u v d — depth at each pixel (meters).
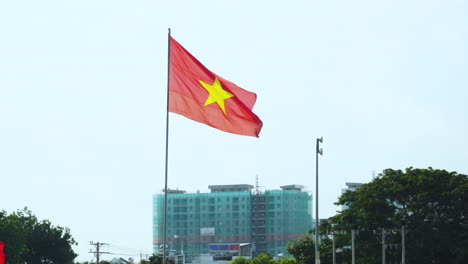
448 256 92.25
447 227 91.06
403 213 93.38
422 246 91.44
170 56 31.80
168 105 31.41
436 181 92.50
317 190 66.00
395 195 93.56
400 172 96.94
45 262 141.25
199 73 32.00
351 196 98.38
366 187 97.06
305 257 108.69
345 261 96.12
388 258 92.81
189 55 31.92
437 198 91.50
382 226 92.56
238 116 32.25
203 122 32.00
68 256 141.50
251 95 32.12
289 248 111.69
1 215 117.06
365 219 93.00
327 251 97.88
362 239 93.62
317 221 65.56
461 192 89.94
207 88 32.06
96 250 146.25
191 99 31.88
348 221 94.19
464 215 91.94
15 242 115.00
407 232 91.12
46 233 140.00
